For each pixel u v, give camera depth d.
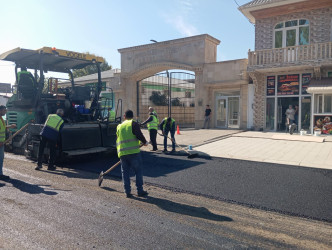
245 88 16.48
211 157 9.08
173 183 6.37
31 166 8.15
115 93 21.83
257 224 4.24
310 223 4.31
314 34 14.59
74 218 4.32
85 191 5.76
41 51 8.58
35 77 10.05
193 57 18.02
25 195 5.40
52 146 7.73
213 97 17.91
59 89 9.87
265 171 7.29
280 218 4.50
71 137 8.48
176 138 13.26
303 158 8.65
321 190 5.79
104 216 4.43
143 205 5.00
